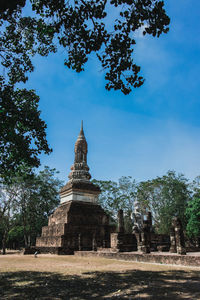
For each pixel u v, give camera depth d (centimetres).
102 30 1051
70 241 3178
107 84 1148
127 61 1096
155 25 997
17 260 2264
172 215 4478
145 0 969
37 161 1536
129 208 5238
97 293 908
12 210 4538
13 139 1403
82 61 1123
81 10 1024
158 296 846
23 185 4303
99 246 3256
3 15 795
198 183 4881
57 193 5291
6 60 1494
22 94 1566
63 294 898
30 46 1507
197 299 795
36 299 833
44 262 2089
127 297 841
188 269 1498
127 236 2942
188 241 4512
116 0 980
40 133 1529
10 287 1023
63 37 1116
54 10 1040
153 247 3020
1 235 5966
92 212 3616
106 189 5403
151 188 5109
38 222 5212
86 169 4150
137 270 1484
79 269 1569
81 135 4447
